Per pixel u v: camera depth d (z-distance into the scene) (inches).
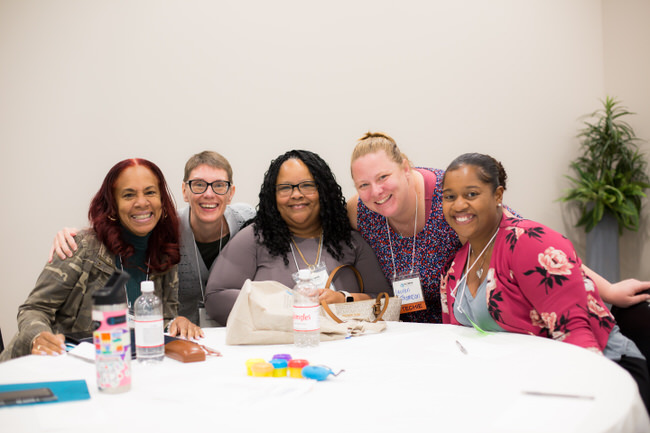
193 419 45.8
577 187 232.8
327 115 206.7
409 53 215.5
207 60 193.6
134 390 54.2
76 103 182.4
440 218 106.3
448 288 90.7
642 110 229.0
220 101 195.0
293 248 107.3
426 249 107.4
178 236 98.2
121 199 90.4
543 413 45.4
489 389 52.4
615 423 43.3
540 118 235.3
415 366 62.0
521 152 232.1
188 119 191.8
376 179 99.5
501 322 80.7
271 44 200.4
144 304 68.5
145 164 93.1
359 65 210.1
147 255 95.1
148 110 187.9
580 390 50.8
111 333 52.9
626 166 224.5
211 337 83.2
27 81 179.6
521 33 231.3
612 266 224.4
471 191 81.1
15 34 178.4
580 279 74.7
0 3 177.2
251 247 106.6
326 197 106.6
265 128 200.1
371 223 111.7
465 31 222.7
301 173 104.8
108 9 184.5
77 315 90.0
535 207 234.8
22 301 180.9
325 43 206.2
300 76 203.6
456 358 65.1
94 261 90.0
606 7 242.5
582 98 243.6
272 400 50.3
